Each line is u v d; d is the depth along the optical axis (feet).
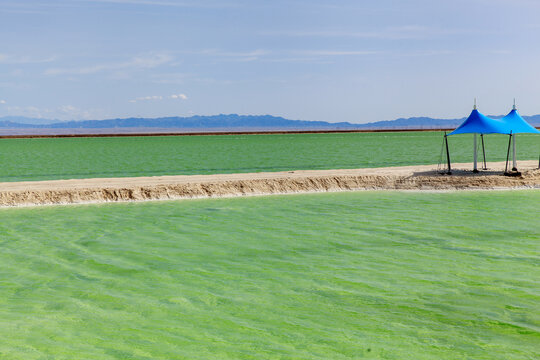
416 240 59.52
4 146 333.42
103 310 37.40
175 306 38.17
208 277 45.57
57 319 35.63
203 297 40.19
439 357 29.73
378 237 61.26
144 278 45.34
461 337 32.42
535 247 55.72
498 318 35.47
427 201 88.89
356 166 148.36
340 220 72.13
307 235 62.64
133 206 85.61
